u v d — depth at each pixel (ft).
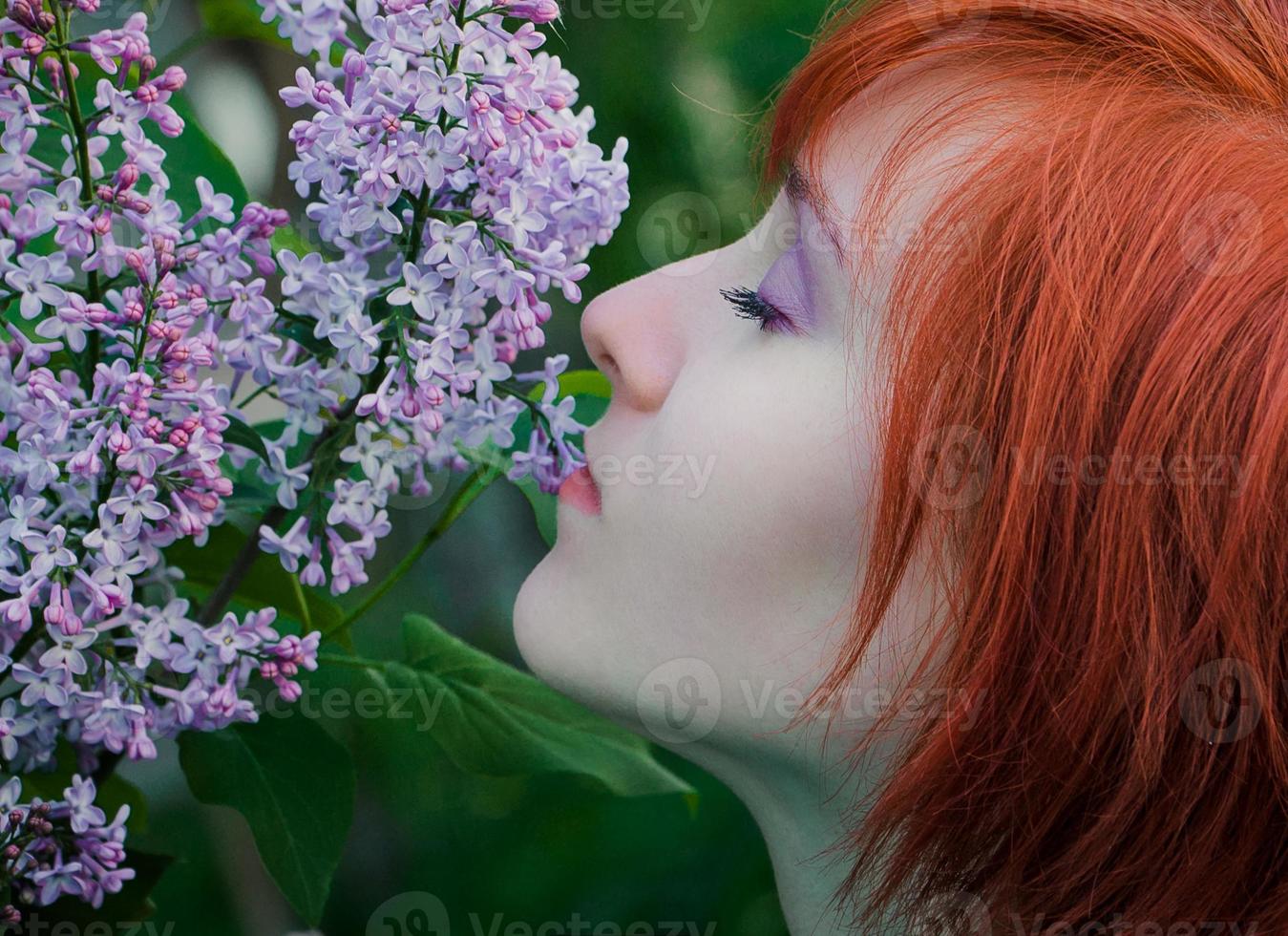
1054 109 2.25
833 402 2.29
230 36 3.24
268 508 2.63
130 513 2.18
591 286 5.12
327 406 2.47
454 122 2.21
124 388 2.15
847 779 2.49
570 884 6.46
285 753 2.85
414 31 2.16
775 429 2.31
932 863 2.33
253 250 2.35
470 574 6.72
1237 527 1.99
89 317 2.14
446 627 6.71
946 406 2.16
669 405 2.48
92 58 2.38
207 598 3.10
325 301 2.31
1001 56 2.38
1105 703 2.10
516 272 2.25
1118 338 2.06
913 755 2.30
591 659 2.52
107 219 2.16
